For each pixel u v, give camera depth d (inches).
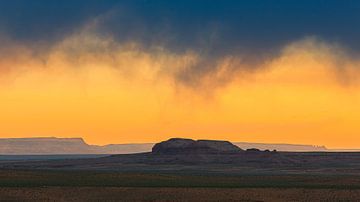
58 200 4335.6
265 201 4384.8
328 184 5821.9
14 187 4857.3
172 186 5270.7
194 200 4407.0
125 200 4387.3
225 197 4539.9
